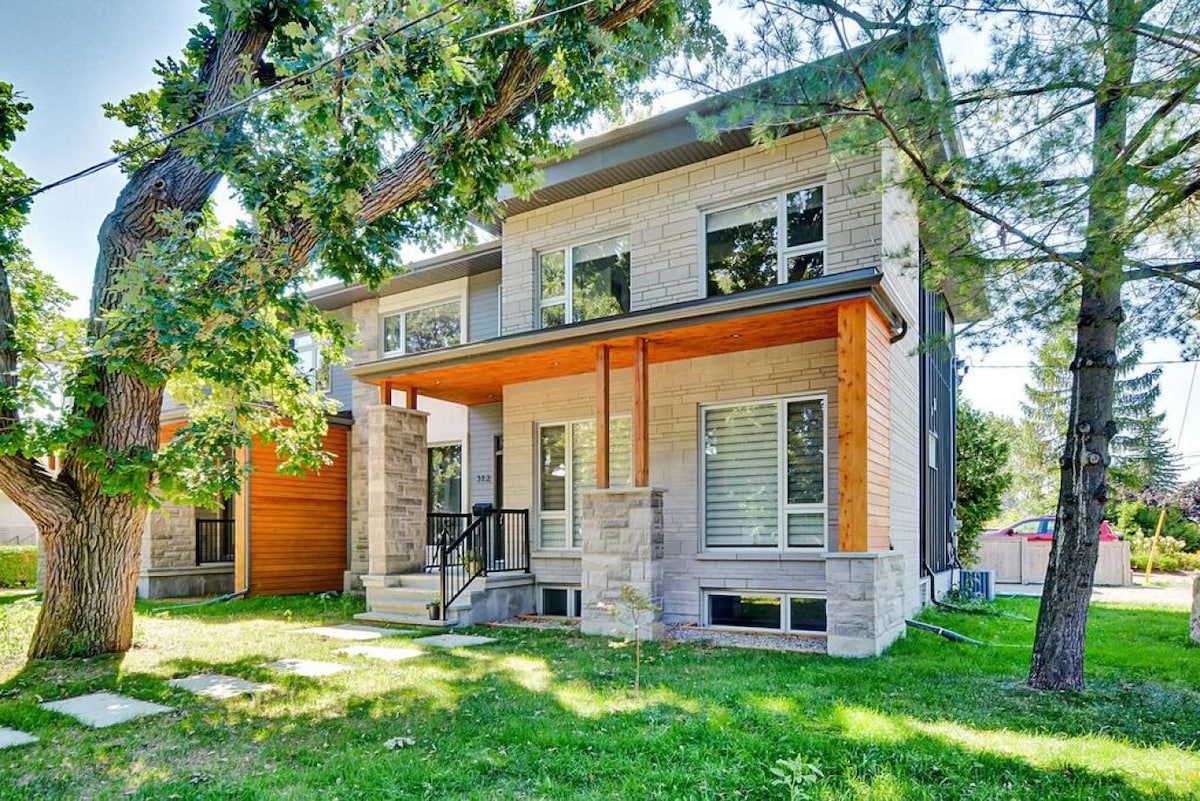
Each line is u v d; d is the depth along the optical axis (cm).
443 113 615
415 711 469
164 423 1316
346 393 1403
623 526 789
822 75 493
